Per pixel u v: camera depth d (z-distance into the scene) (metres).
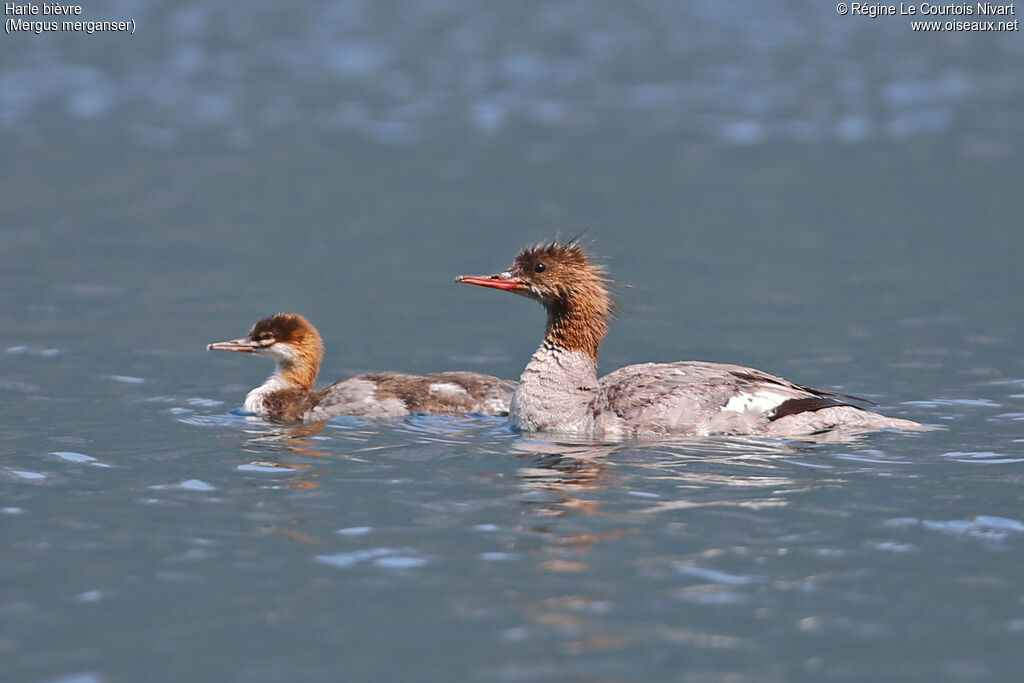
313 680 8.16
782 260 24.80
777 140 35.97
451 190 31.14
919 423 14.27
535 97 41.16
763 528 10.60
